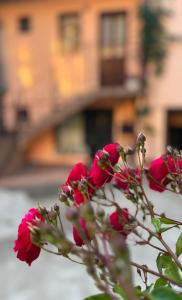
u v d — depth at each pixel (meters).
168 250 0.99
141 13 13.25
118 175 1.01
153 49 13.36
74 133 14.68
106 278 0.77
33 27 14.80
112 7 13.74
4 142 13.63
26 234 0.91
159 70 13.51
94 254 0.71
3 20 15.08
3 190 11.20
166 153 1.08
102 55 14.11
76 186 0.95
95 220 0.74
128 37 13.67
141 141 1.03
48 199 10.18
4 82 15.41
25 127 14.34
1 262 5.99
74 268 5.66
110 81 14.13
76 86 14.59
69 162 14.75
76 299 4.80
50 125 13.83
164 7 13.24
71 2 14.19
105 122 14.37
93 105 14.38
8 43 15.17
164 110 13.73
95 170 0.99
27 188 11.31
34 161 14.91
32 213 0.93
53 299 4.80
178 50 13.41
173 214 8.27
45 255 6.16
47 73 14.89
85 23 14.16
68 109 13.63
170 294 0.74
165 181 1.11
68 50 14.52
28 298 4.88
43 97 15.01
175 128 14.30
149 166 1.11
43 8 14.56
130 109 14.06
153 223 1.02
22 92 15.26
